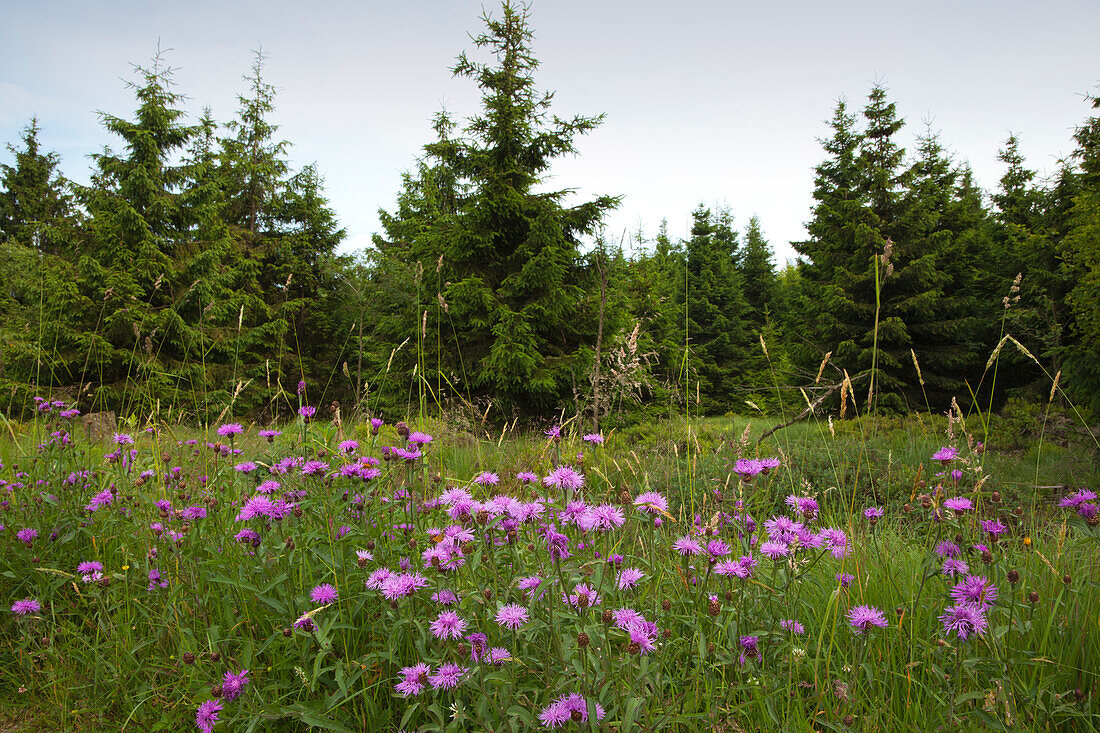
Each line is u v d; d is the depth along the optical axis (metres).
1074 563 2.30
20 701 2.01
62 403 3.64
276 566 2.01
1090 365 8.25
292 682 1.81
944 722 1.51
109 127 13.30
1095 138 13.59
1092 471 5.64
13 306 12.05
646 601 1.99
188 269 13.25
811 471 4.96
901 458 5.55
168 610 2.05
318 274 18.91
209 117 18.05
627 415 8.96
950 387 15.62
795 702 1.59
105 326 11.38
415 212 16.59
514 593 1.63
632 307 14.03
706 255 27.05
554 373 10.55
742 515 2.15
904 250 15.74
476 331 11.18
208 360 13.56
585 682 1.33
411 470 2.23
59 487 2.83
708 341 24.83
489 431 9.25
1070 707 1.52
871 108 17.98
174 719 1.80
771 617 1.81
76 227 12.91
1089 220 8.48
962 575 1.74
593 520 1.57
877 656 1.81
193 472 3.02
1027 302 14.41
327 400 16.06
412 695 1.56
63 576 2.37
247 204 19.00
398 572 1.93
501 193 11.54
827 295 16.02
